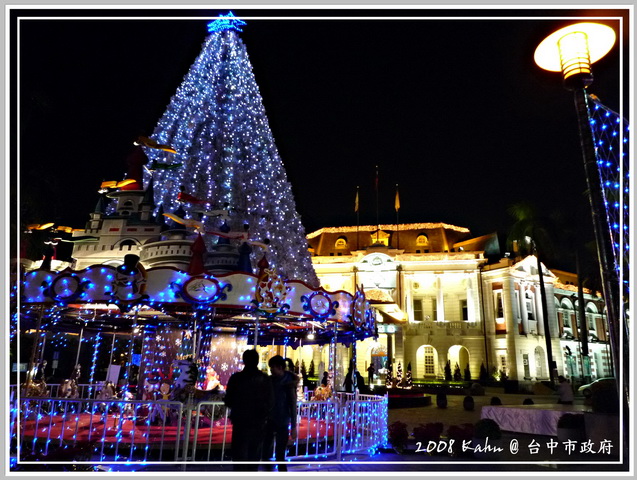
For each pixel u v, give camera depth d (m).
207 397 12.59
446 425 18.22
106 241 16.72
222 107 20.98
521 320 46.97
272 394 7.17
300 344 23.50
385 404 13.19
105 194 18.12
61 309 15.87
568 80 6.50
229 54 22.81
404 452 12.01
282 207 21.45
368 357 45.09
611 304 5.84
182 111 20.70
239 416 6.93
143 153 17.86
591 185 6.18
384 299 44.22
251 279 12.34
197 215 17.83
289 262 20.19
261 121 22.36
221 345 16.98
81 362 28.52
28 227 16.08
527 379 44.41
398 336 43.84
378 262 50.00
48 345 27.33
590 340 55.88
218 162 19.55
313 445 11.45
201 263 12.36
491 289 48.25
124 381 17.47
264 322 17.09
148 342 16.23
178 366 13.38
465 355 49.69
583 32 6.52
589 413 12.27
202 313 14.91
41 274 12.41
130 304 12.12
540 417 14.61
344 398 16.72
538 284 50.00
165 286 11.86
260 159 21.19
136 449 9.96
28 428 11.67
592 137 6.35
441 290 49.72
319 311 13.60
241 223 18.66
